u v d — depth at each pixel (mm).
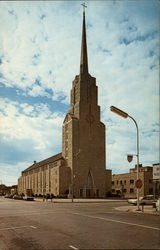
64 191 79750
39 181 104938
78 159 81375
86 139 84125
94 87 90000
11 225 14742
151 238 10695
